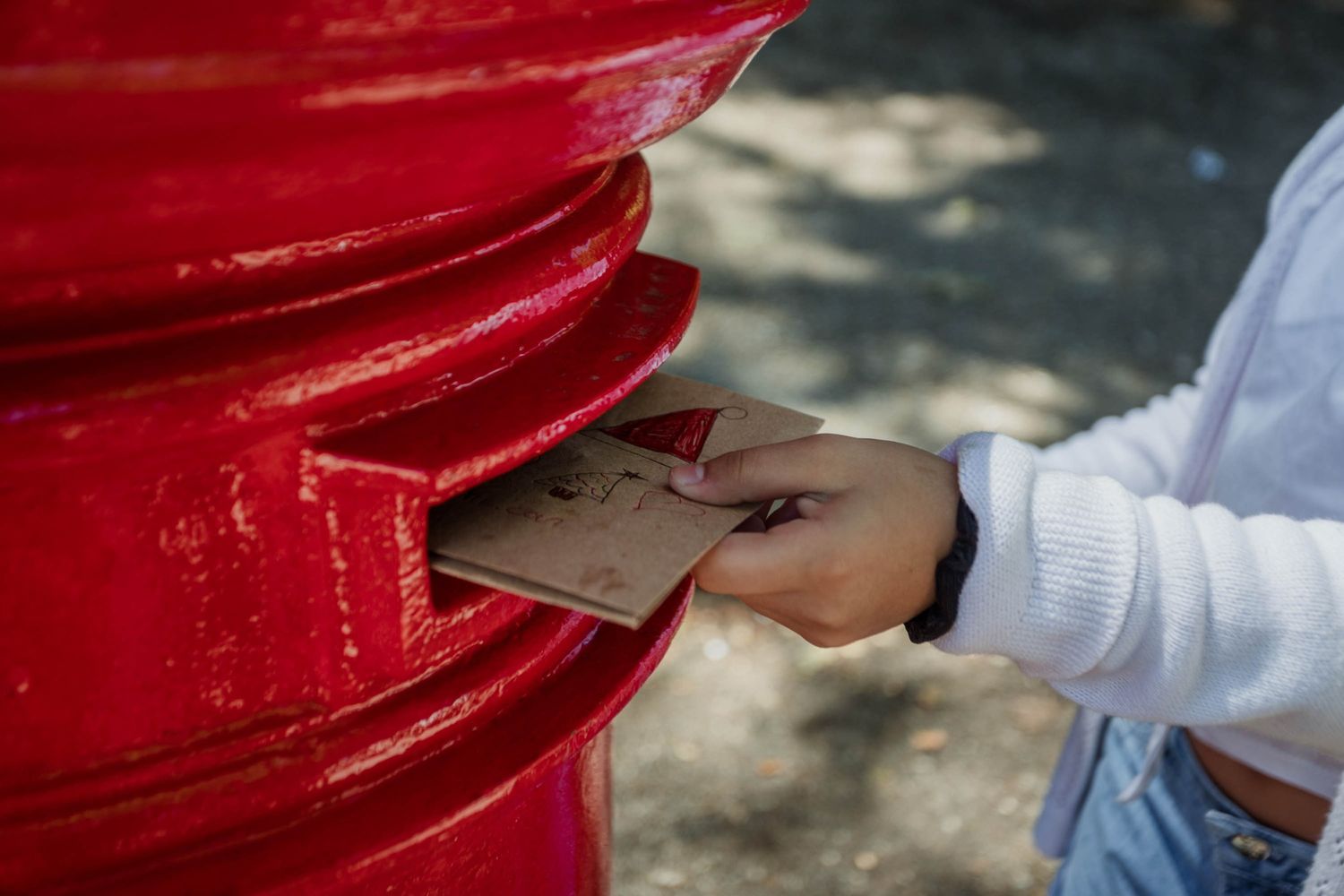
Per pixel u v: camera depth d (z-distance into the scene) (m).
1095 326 3.99
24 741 0.59
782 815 2.43
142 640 0.60
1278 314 1.17
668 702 2.66
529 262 0.65
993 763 2.56
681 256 4.21
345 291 0.58
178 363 0.54
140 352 0.54
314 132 0.46
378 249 0.59
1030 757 2.58
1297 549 0.90
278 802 0.66
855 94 5.57
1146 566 0.83
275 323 0.57
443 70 0.47
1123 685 0.86
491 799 0.70
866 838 2.40
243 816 0.65
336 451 0.60
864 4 6.47
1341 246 1.12
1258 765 1.13
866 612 0.79
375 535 0.62
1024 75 5.82
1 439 0.51
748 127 5.21
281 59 0.43
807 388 3.58
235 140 0.45
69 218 0.44
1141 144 5.26
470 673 0.72
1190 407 1.39
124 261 0.48
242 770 0.65
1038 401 3.60
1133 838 1.26
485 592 0.69
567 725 0.75
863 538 0.76
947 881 2.33
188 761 0.63
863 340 3.82
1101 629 0.82
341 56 0.45
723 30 0.57
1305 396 1.11
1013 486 0.80
